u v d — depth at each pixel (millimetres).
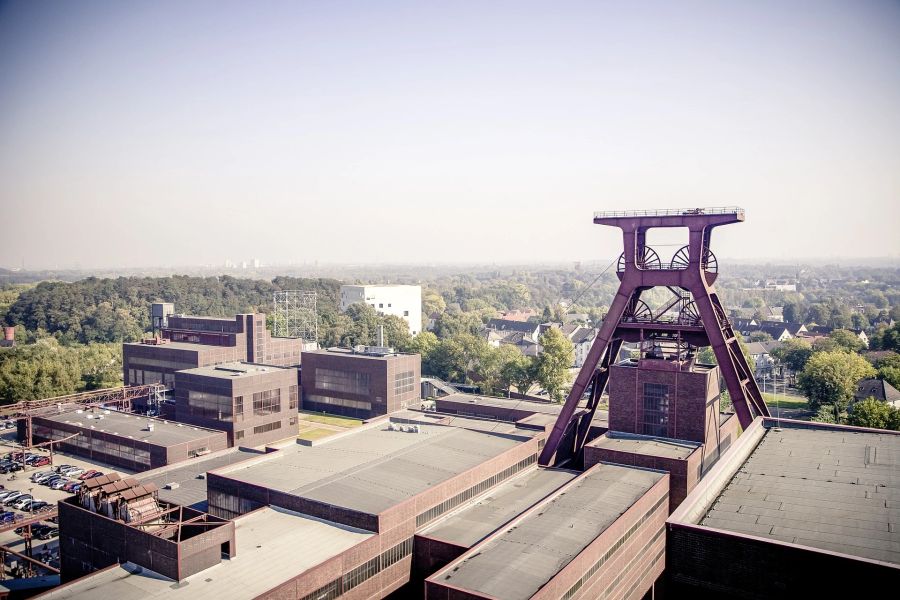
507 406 105562
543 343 142250
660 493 64188
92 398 129375
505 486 71250
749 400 79938
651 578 62375
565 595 44531
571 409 77625
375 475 64938
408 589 56781
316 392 140125
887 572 37406
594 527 53062
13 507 81625
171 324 166375
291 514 58188
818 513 48750
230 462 85812
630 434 77125
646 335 78562
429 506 59250
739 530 45938
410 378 136250
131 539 48688
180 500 71250
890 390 137125
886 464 60875
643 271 74062
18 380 132125
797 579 40188
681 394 73938
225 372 113750
